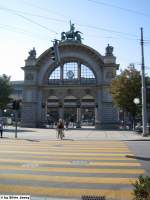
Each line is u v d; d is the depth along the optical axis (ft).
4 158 61.98
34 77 257.55
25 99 257.14
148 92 188.03
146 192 24.58
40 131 187.11
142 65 144.77
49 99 262.06
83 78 257.14
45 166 53.67
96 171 49.83
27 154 67.77
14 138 123.65
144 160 60.75
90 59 254.88
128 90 201.87
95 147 83.82
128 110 204.54
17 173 48.01
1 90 244.42
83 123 324.39
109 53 251.60
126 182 42.80
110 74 248.52
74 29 259.19
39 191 38.22
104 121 244.63
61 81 257.14
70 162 57.72
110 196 36.24
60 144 93.04
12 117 319.47
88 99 256.11
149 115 239.09
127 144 95.45
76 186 40.70
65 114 278.05
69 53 256.11
